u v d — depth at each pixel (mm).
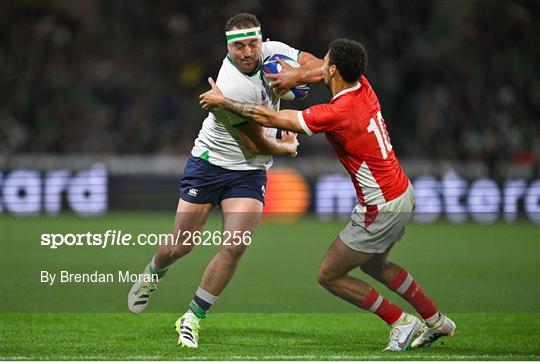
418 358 21188
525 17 88375
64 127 77188
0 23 84500
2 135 74562
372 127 21625
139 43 87062
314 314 28766
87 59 84688
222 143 23016
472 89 81062
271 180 65062
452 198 64938
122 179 65812
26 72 81125
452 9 89250
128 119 78938
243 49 21969
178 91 82125
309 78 22188
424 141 75000
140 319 27203
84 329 25391
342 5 84938
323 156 72188
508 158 73375
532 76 85125
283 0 85500
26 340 23516
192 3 88625
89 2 88750
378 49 82750
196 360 20641
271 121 21469
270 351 22141
